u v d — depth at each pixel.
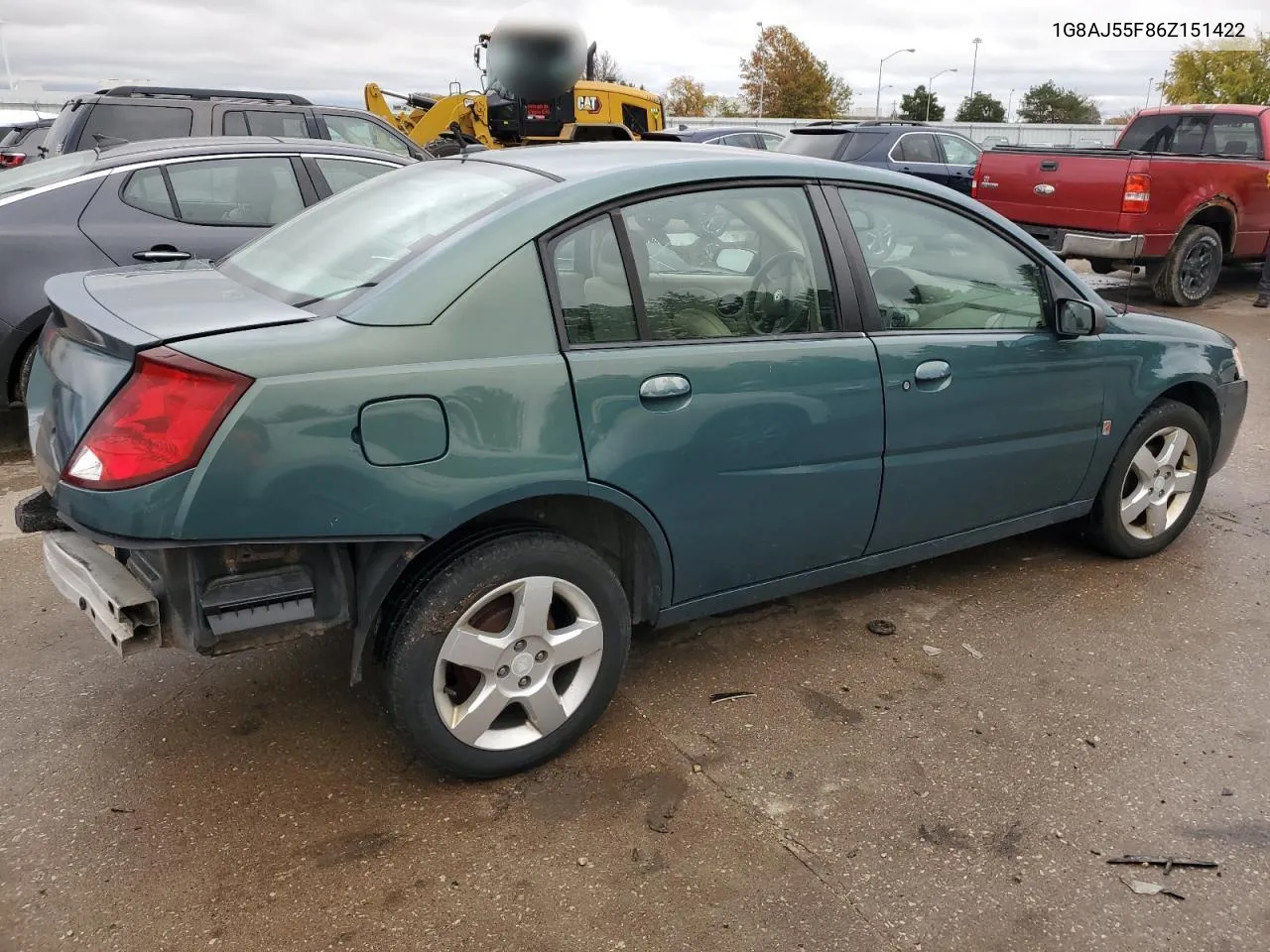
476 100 15.91
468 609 2.58
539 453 2.58
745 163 3.09
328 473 2.32
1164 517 4.32
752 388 2.95
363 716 3.07
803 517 3.18
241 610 2.41
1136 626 3.73
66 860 2.43
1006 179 10.35
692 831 2.58
